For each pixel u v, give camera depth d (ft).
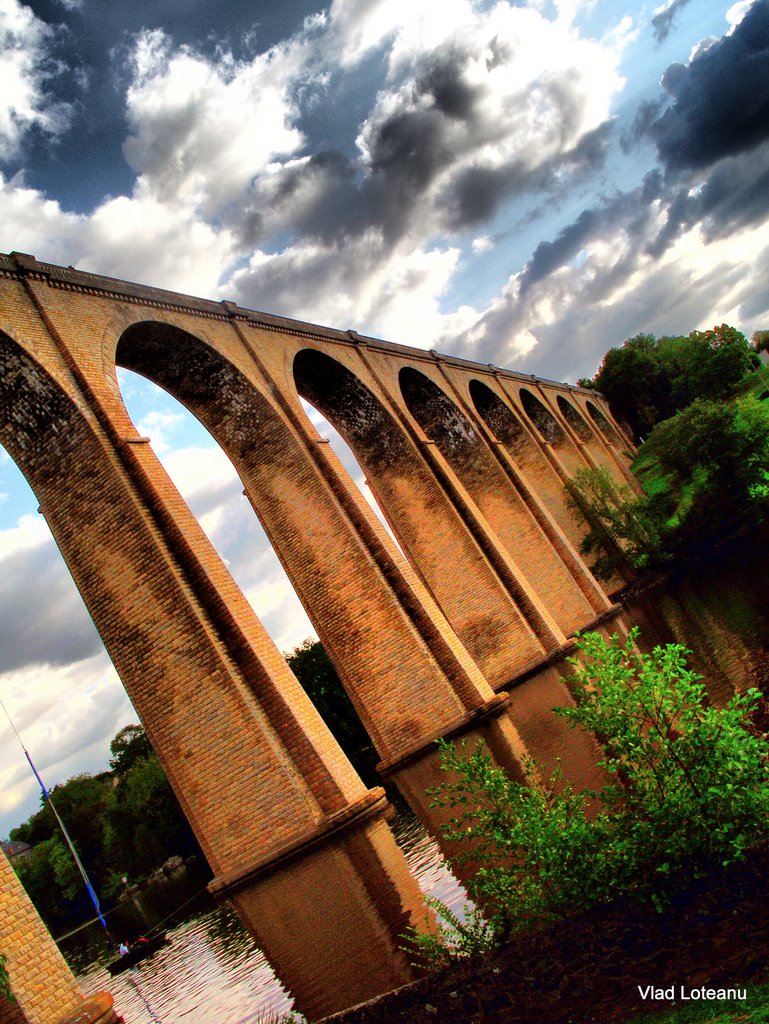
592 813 32.60
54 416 41.27
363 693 56.54
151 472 41.45
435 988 17.52
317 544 57.77
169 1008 46.03
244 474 59.67
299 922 34.63
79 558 41.34
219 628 39.09
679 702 19.60
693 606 85.10
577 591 86.48
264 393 58.18
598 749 41.52
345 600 57.11
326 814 36.55
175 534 40.04
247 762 37.47
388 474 76.33
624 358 244.42
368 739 131.23
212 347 55.98
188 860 169.27
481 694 53.62
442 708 53.83
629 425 247.91
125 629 40.22
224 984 44.78
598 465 144.15
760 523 110.22
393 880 33.91
